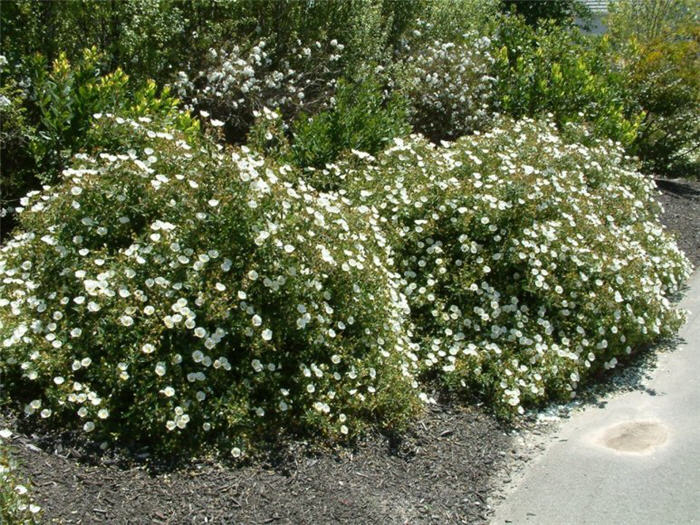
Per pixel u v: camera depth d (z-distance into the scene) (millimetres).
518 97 9531
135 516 2898
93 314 3500
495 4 12125
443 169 5465
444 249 5113
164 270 3562
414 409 4039
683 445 4086
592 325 5039
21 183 5293
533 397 4453
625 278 5367
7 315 3648
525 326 4898
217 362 3426
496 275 5062
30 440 3236
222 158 3902
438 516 3299
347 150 6039
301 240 3816
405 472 3592
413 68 8562
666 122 11914
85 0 6074
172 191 3768
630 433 4270
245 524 2967
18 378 3529
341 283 4062
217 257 3631
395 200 5117
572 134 8477
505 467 3830
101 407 3297
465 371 4402
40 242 3838
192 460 3289
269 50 7520
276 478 3299
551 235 5051
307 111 7785
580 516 3395
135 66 6504
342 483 3359
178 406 3334
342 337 3994
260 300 3678
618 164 8359
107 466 3170
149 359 3352
